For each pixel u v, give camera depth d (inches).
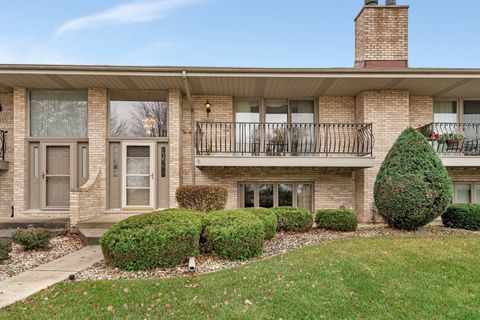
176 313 131.2
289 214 280.7
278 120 401.1
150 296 146.3
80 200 310.7
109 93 366.0
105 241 190.2
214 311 133.2
